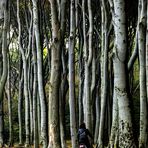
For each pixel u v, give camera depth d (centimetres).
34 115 1798
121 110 877
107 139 1997
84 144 1296
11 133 2197
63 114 1410
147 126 947
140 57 965
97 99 2000
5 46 707
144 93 959
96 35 1991
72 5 1271
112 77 2047
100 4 1780
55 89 906
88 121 1550
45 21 1961
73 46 1227
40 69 1347
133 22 1847
